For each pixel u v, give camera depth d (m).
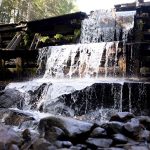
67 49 11.88
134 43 10.09
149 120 5.92
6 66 13.86
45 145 4.53
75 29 13.11
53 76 12.15
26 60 13.24
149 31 11.04
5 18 31.22
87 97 8.98
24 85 10.65
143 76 9.88
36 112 9.17
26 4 33.03
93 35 12.82
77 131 4.96
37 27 14.15
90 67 11.16
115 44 10.59
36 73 12.77
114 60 10.57
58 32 13.64
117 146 4.74
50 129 5.05
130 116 6.08
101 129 5.15
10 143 4.75
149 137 5.11
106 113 8.49
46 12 35.31
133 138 5.10
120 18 12.16
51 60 12.32
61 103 9.34
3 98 10.11
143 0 11.70
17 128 7.11
